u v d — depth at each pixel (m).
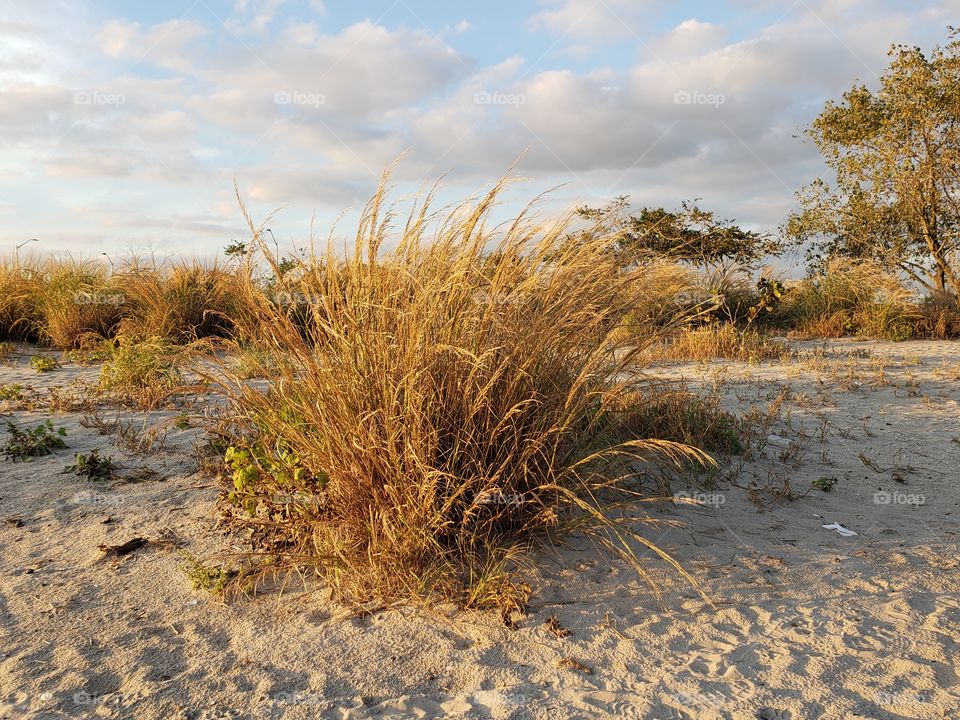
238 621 3.17
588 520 3.71
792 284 15.41
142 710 2.57
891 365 9.54
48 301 11.73
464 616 3.19
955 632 3.09
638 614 3.25
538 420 3.66
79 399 7.20
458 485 3.53
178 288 11.91
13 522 4.17
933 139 19.75
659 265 4.26
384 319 3.49
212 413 6.30
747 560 3.76
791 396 7.60
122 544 3.85
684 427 5.31
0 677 2.76
